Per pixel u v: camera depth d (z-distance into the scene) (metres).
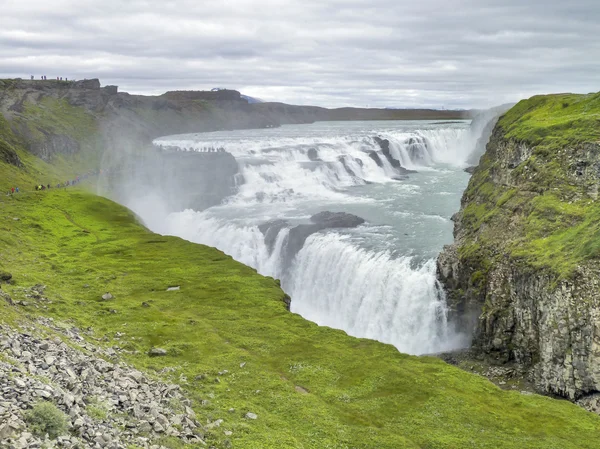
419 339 83.56
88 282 72.44
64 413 24.94
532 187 83.69
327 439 37.31
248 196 152.12
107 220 115.19
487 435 40.19
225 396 42.41
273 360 52.41
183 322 60.00
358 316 91.38
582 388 59.34
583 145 81.12
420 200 139.12
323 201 144.00
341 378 49.22
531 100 125.38
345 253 96.00
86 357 36.94
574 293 60.91
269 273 110.62
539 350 65.25
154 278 76.75
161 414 31.73
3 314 40.69
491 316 72.19
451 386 48.50
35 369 29.58
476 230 88.88
